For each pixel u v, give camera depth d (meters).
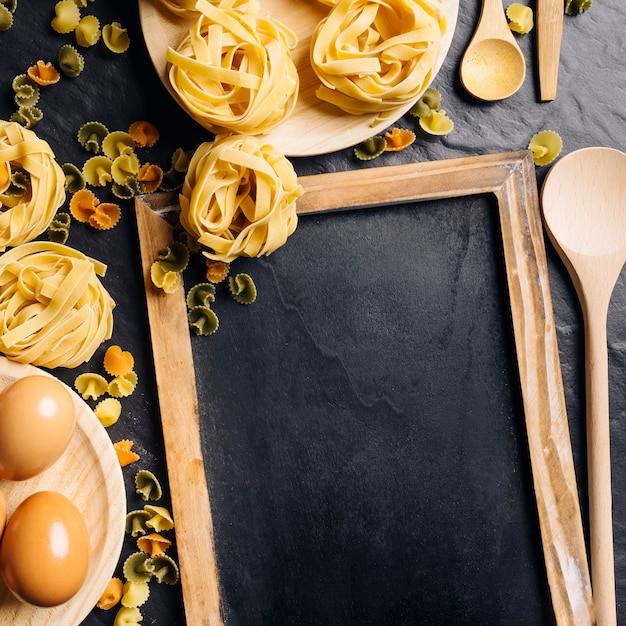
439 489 0.83
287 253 0.82
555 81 0.82
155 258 0.80
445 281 0.83
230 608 0.82
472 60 0.82
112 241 0.81
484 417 0.83
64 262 0.79
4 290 0.78
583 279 0.82
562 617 0.82
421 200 0.82
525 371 0.82
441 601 0.83
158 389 0.80
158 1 0.78
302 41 0.80
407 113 0.82
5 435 0.74
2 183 0.79
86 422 0.78
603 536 0.82
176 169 0.81
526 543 0.83
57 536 0.75
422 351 0.83
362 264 0.82
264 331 0.82
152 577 0.82
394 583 0.83
